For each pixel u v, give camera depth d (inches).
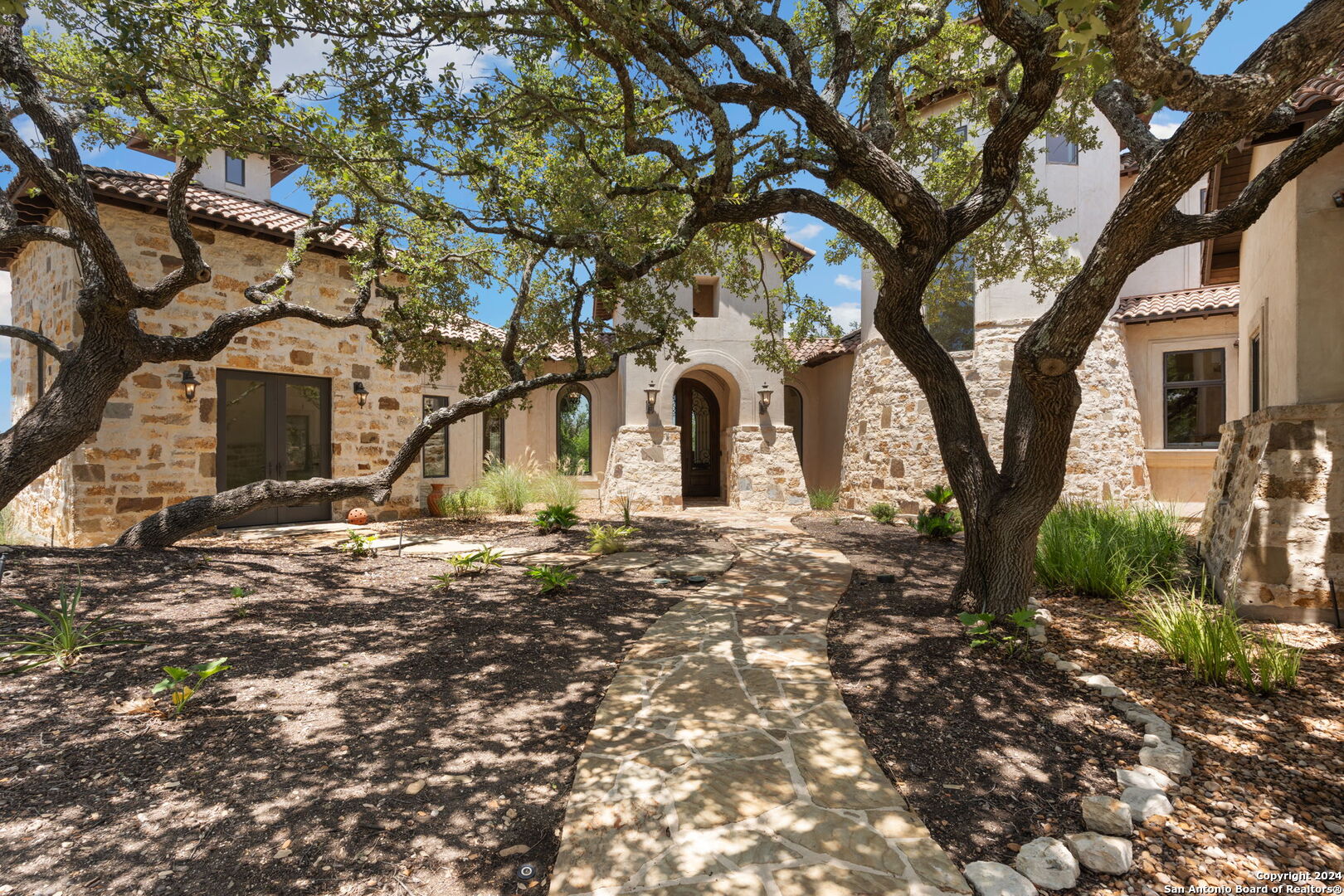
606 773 106.9
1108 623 182.5
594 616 199.5
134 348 258.5
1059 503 315.9
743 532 378.6
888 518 419.8
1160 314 405.4
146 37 148.3
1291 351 198.4
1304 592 183.0
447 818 96.3
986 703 132.4
